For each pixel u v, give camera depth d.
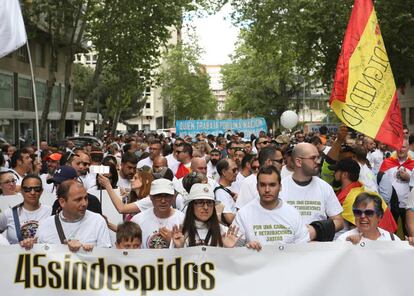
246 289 5.23
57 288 5.24
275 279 5.24
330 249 5.25
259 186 5.58
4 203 7.61
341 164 7.07
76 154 8.88
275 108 59.47
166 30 32.03
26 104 38.56
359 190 6.91
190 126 35.38
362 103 7.67
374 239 5.52
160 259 5.27
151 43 32.53
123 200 8.55
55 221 5.73
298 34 32.03
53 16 29.47
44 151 14.83
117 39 32.16
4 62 34.97
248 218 5.65
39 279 5.24
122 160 9.41
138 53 33.06
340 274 5.24
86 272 5.25
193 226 5.58
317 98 70.94
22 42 9.39
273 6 31.69
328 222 6.15
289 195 6.43
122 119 75.44
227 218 7.01
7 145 14.76
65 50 46.12
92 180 8.73
